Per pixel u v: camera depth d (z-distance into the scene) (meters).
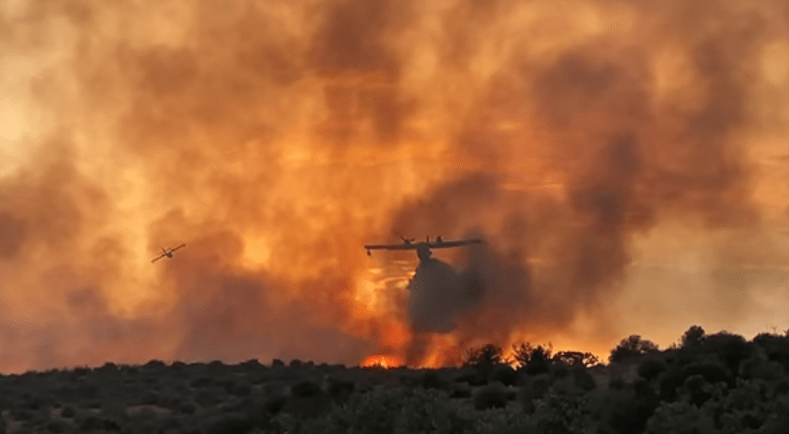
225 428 72.19
